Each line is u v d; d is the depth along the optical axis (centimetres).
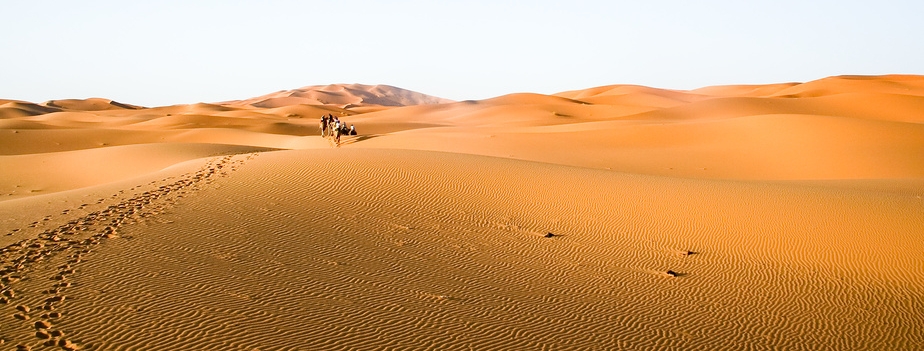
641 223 1764
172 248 1265
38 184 3266
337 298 1096
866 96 8556
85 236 1314
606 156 4003
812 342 1118
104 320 909
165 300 997
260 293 1072
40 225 1404
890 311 1264
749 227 1733
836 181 2606
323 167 2080
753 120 4747
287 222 1544
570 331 1070
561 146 4397
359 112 14638
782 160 3744
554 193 1977
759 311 1245
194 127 7856
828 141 4012
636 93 14662
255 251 1304
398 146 4416
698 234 1691
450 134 5097
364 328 976
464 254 1464
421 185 1964
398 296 1145
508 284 1295
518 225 1716
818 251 1575
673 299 1286
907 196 2047
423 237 1558
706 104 8919
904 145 3869
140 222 1438
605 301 1246
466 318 1073
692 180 2255
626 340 1059
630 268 1457
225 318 950
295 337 912
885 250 1569
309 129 7719
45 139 5838
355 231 1544
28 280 1047
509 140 4634
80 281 1052
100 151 3831
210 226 1444
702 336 1110
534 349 975
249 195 1753
